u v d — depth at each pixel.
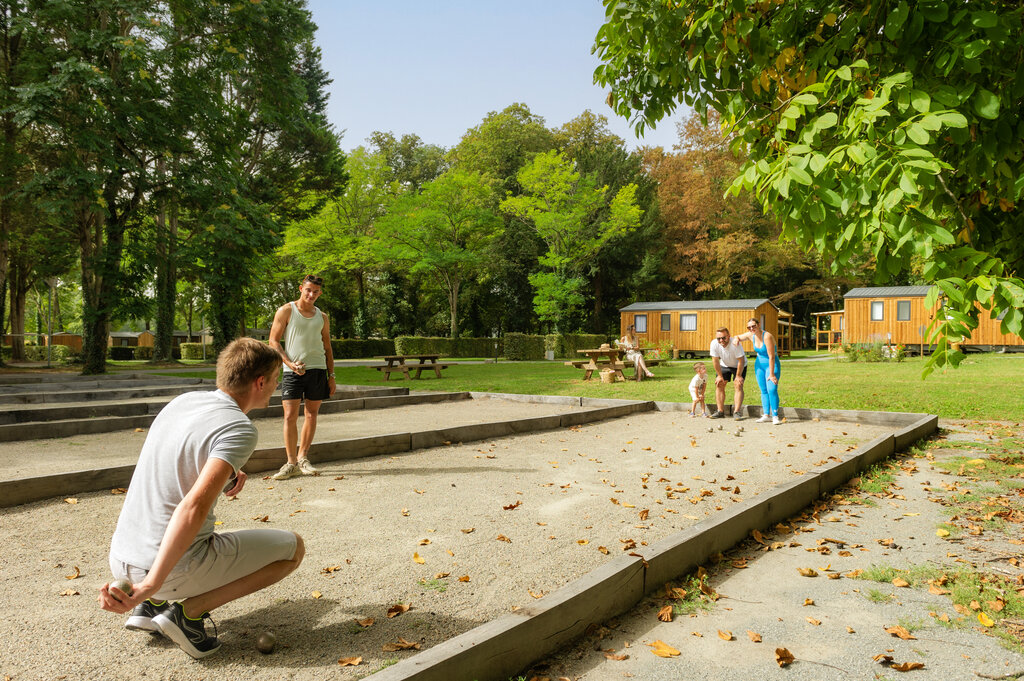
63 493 4.87
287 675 2.32
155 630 2.37
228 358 2.45
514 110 47.41
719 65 3.85
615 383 16.03
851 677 2.52
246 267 20.55
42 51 18.70
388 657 2.47
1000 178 3.39
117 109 18.09
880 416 9.52
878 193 2.83
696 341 32.31
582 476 5.87
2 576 3.26
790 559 3.90
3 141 18.84
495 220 37.41
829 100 3.39
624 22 4.02
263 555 2.52
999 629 2.91
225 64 20.02
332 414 10.48
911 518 4.72
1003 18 2.97
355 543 3.88
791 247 39.38
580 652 2.73
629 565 3.20
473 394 13.71
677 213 44.12
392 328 44.81
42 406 9.75
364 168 39.34
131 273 19.92
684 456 6.91
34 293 50.47
